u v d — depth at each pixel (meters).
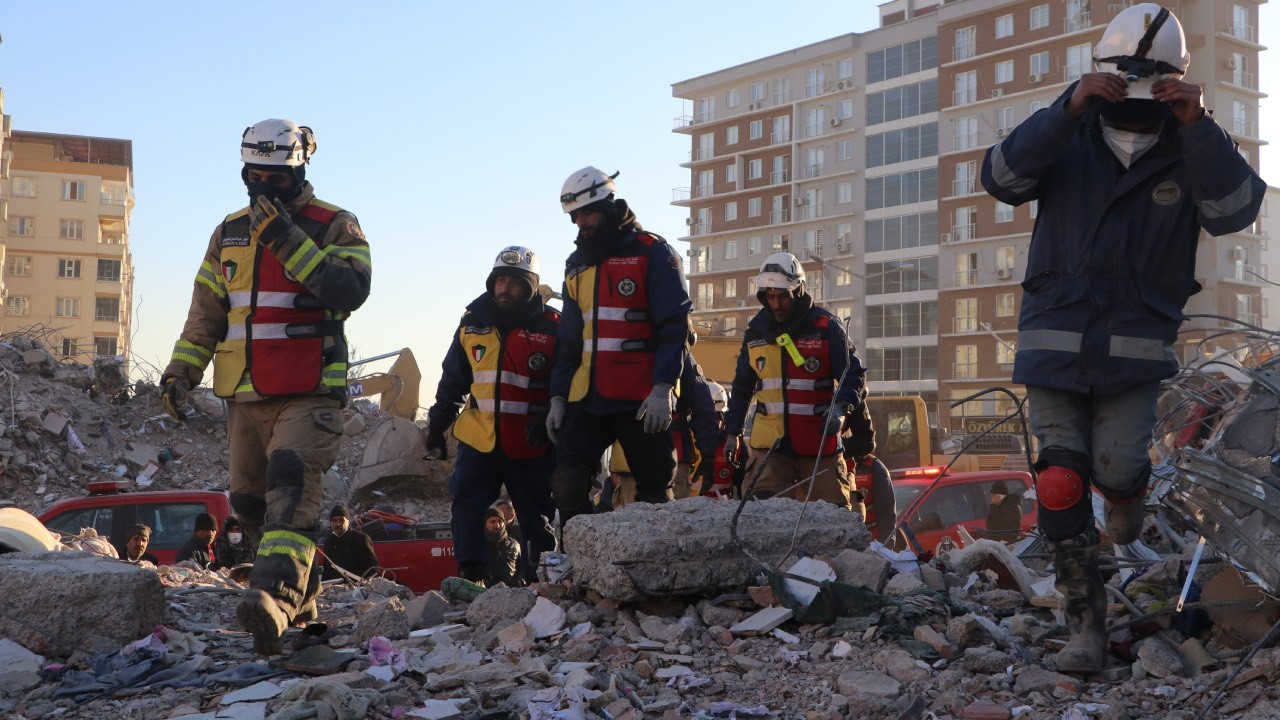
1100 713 3.76
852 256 78.00
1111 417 4.09
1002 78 70.50
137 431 22.48
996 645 4.40
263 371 4.73
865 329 76.62
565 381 6.23
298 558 4.53
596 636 4.73
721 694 4.17
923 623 4.68
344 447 24.31
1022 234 69.06
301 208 4.87
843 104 79.62
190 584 7.04
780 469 7.86
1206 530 4.25
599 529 5.04
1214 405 5.09
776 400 7.80
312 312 4.83
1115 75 3.83
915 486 12.54
